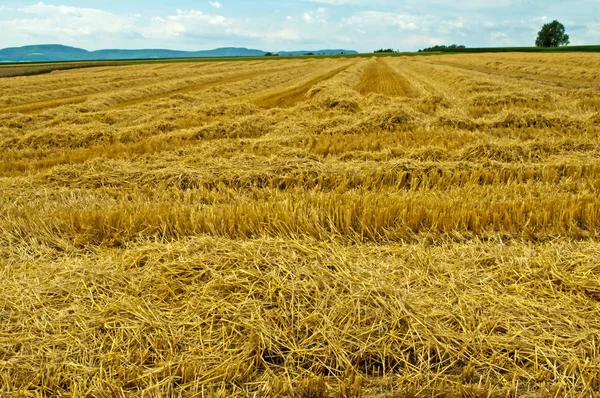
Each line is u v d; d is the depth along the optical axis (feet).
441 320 10.08
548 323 9.91
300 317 9.96
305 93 70.74
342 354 9.14
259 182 21.24
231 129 35.06
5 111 57.21
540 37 326.65
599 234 14.05
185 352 9.33
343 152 27.35
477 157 23.97
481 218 14.98
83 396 8.39
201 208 17.02
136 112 46.62
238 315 10.12
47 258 13.65
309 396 8.54
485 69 117.19
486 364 9.00
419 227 14.93
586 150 24.86
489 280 11.64
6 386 8.53
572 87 67.62
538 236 14.16
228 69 143.84
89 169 23.13
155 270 12.00
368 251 13.43
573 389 8.31
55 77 108.17
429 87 73.97
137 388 8.58
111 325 10.03
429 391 8.54
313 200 17.19
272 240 13.25
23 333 9.77
